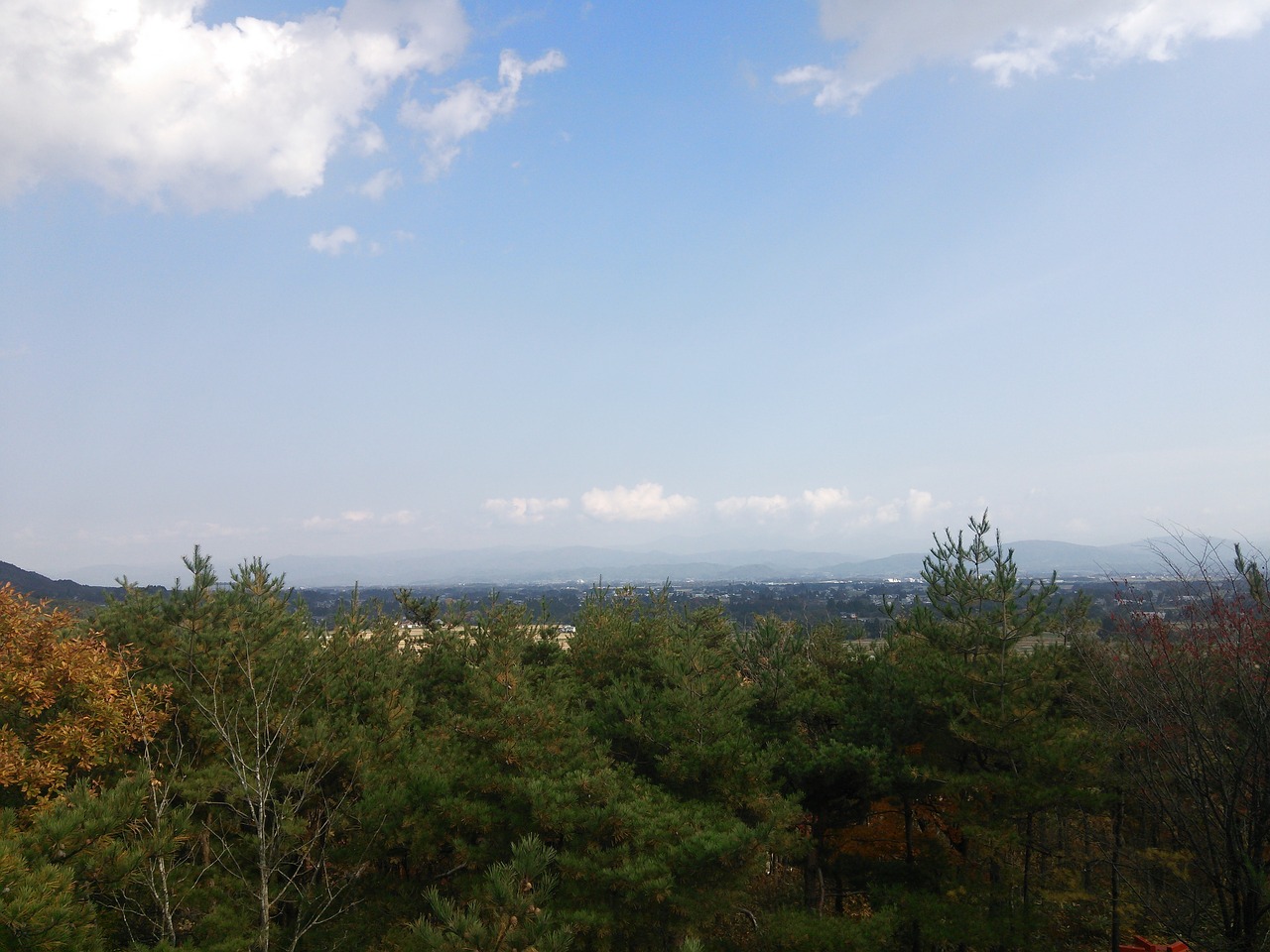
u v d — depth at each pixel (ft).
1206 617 41.52
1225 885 40.09
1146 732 43.57
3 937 25.82
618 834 44.60
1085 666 54.29
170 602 50.31
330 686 53.67
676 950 48.73
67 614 43.52
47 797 35.88
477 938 28.76
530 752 48.98
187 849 43.11
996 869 67.41
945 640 61.93
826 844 62.03
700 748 51.90
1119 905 61.26
